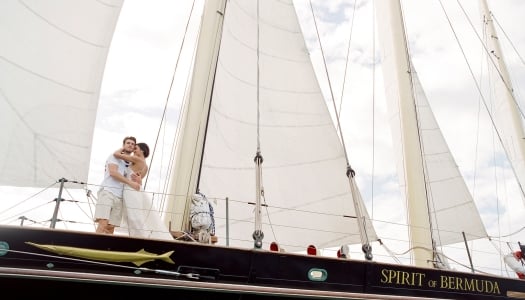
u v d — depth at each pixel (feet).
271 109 37.81
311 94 39.19
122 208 22.31
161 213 30.71
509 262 33.65
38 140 22.24
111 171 22.11
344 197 36.24
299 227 35.47
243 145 35.86
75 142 23.36
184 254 19.15
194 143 25.82
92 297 17.46
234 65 37.24
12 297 16.69
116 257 18.12
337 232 35.32
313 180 36.86
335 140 38.06
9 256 16.94
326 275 21.31
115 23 26.05
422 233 35.29
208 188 33.50
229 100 36.11
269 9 40.86
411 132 39.06
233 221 34.40
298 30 41.32
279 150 36.91
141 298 17.93
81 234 17.97
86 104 24.21
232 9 38.17
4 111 21.62
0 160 21.09
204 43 28.04
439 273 24.35
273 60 39.34
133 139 23.98
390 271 23.00
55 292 17.11
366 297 21.42
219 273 19.42
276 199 35.81
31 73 22.76
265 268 20.22
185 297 18.48
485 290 25.48
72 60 24.21
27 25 23.13
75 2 24.77
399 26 43.14
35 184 21.76
